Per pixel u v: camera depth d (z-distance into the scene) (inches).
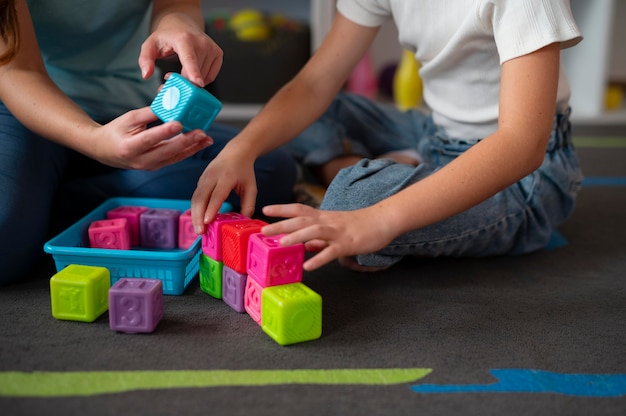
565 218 45.6
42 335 29.7
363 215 30.3
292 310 28.8
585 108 95.8
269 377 26.5
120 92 46.9
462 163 31.3
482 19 34.9
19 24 36.0
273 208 29.6
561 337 31.3
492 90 40.2
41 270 38.3
